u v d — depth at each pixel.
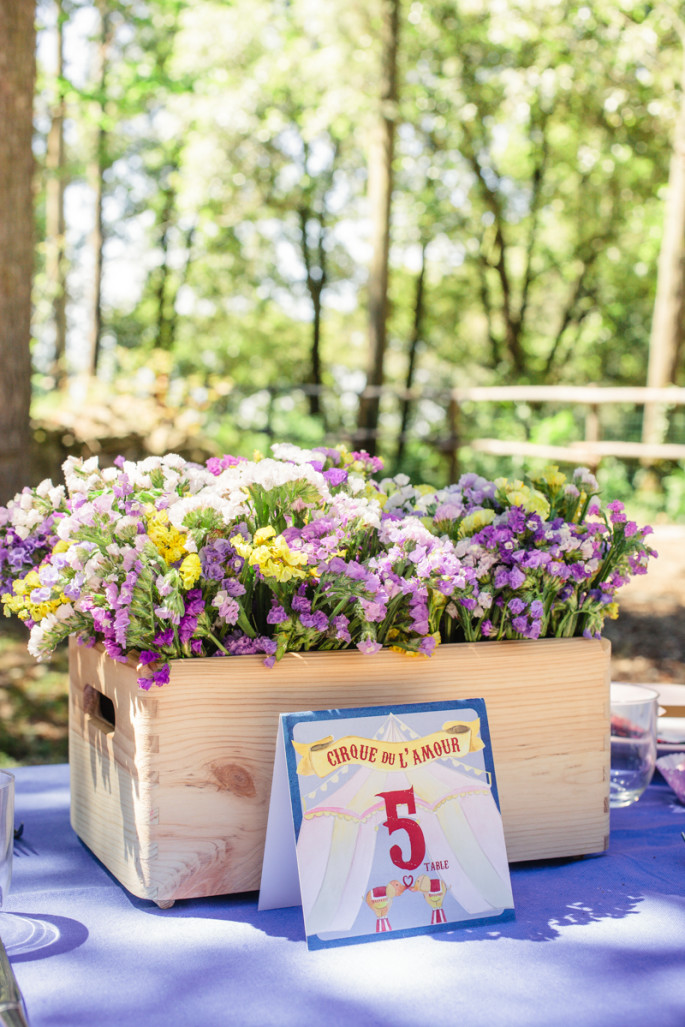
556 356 20.31
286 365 21.47
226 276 20.02
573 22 11.14
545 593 1.28
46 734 4.41
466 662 1.24
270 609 1.17
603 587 1.32
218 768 1.12
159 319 20.23
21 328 5.32
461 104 13.74
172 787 1.10
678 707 1.77
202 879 1.11
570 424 10.49
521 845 1.26
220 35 12.48
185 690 1.10
